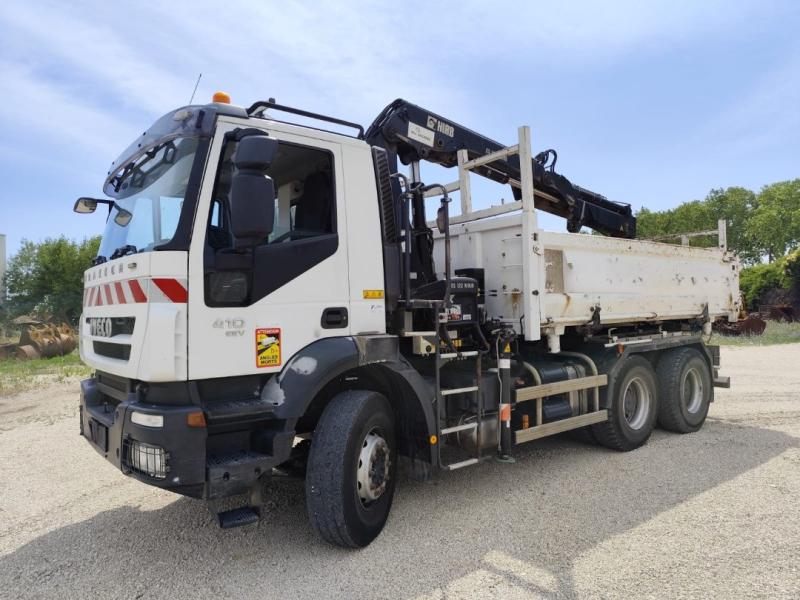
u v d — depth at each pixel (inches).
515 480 205.2
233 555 148.9
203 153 135.9
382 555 146.7
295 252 146.8
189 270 129.9
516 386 203.8
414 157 235.1
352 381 167.2
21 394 407.8
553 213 300.5
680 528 158.1
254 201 123.7
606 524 162.7
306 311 147.8
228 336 134.0
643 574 132.5
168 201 138.8
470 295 200.5
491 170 261.1
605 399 233.5
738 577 129.9
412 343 177.9
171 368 125.6
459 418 189.0
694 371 278.8
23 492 201.2
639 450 242.8
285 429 137.4
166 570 141.1
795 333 863.7
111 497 195.2
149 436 124.1
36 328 653.3
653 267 262.1
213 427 132.7
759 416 306.5
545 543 151.3
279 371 142.1
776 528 156.3
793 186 2310.5
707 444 249.6
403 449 178.1
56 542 159.0
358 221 162.4
